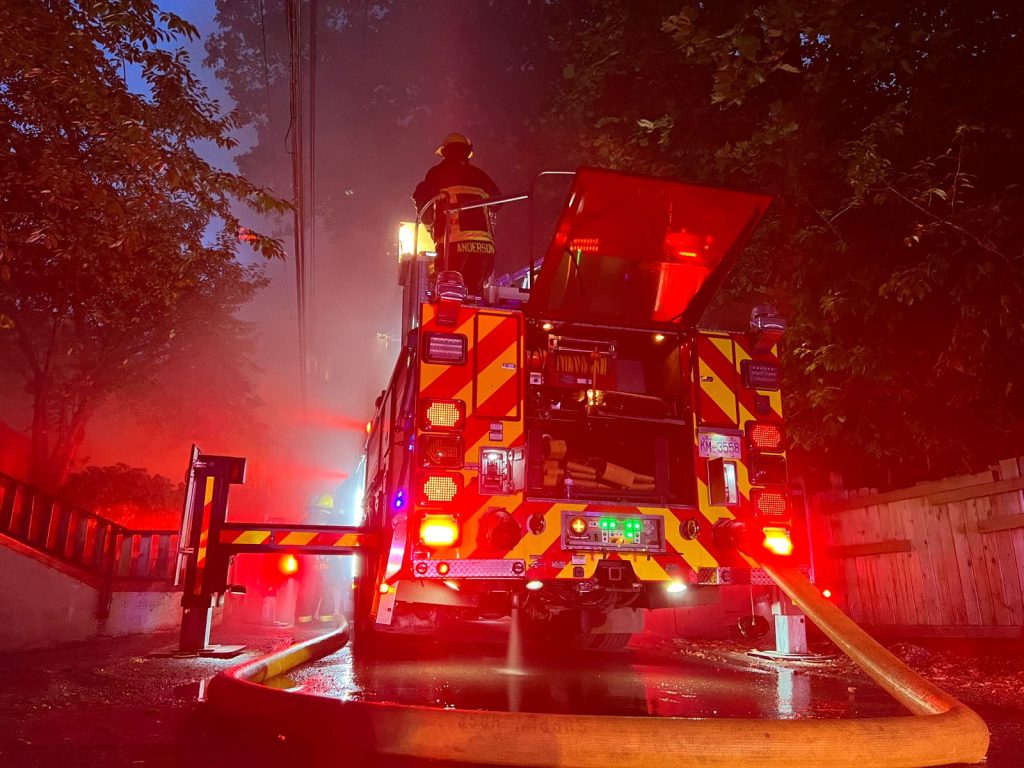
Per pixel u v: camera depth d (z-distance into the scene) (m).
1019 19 6.01
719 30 7.42
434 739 2.66
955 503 6.60
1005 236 5.72
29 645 7.65
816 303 7.01
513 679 4.83
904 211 6.49
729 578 4.96
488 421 4.79
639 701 3.95
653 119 8.67
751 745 2.53
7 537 7.68
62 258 9.22
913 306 7.00
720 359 5.43
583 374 5.31
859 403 7.31
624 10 8.29
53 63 6.41
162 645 7.85
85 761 2.63
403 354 5.48
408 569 4.47
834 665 5.52
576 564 4.66
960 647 6.33
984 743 2.74
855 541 7.66
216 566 6.45
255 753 2.76
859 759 2.54
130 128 6.62
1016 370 6.60
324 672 5.17
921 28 6.14
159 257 9.28
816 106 6.98
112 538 9.06
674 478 5.30
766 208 5.23
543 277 5.25
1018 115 5.98
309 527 6.42
